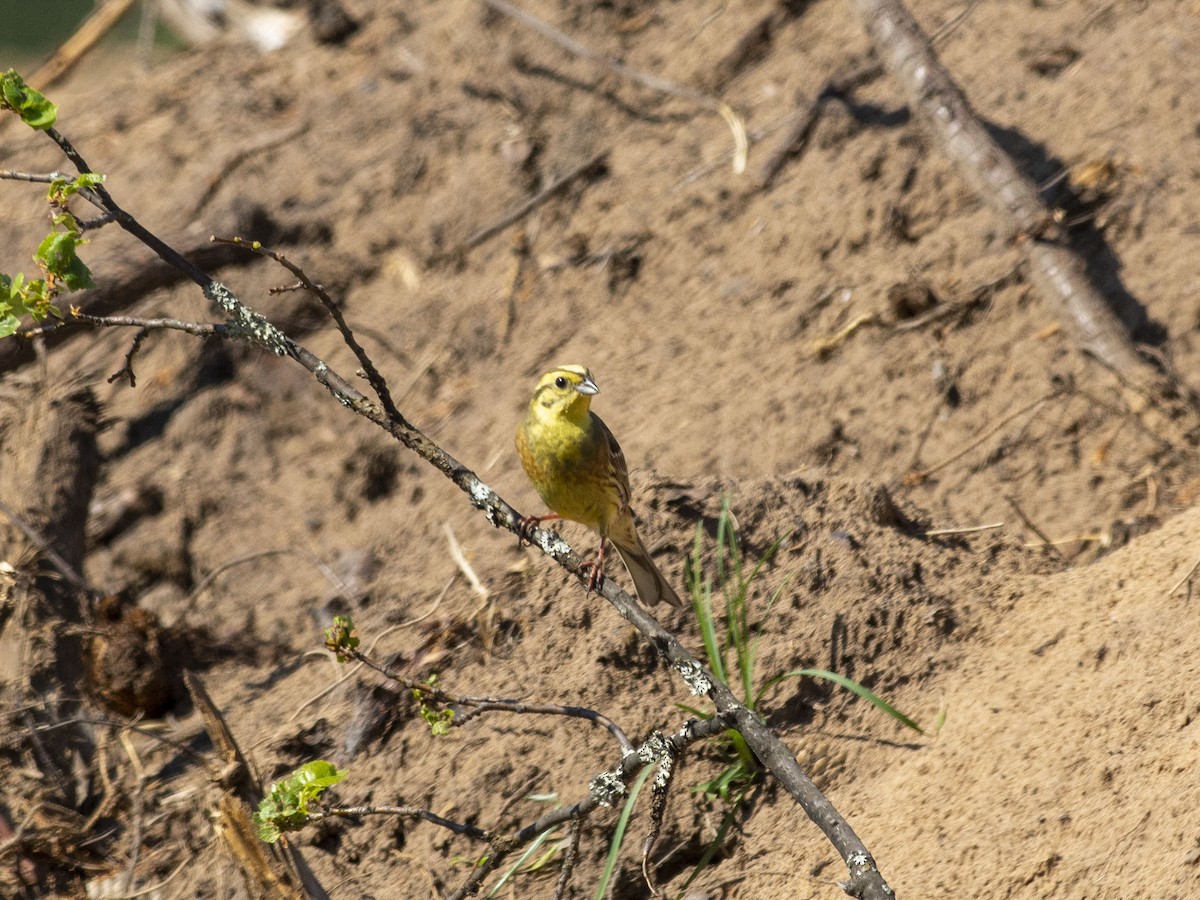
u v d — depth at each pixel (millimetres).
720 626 9062
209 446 14008
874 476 11352
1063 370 11484
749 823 8172
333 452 13680
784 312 12969
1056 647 8445
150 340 14938
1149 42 13648
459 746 8945
